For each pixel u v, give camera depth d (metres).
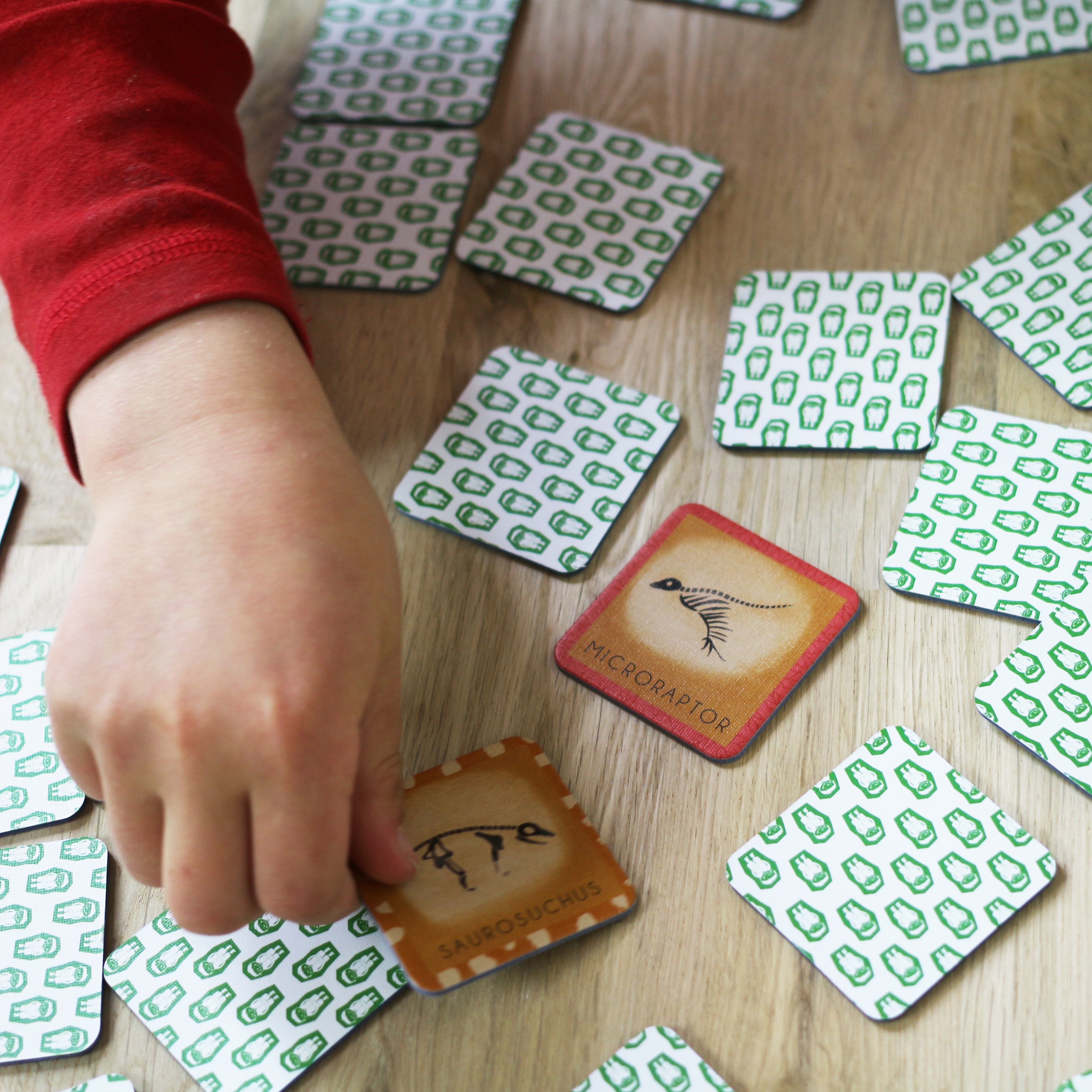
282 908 0.47
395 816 0.49
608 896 0.50
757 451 0.57
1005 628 0.53
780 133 0.63
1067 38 0.65
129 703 0.46
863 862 0.50
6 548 0.57
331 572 0.48
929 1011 0.49
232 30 0.58
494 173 0.63
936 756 0.51
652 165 0.63
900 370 0.57
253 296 0.51
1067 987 0.49
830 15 0.67
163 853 0.47
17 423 0.59
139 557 0.48
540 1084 0.49
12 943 0.50
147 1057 0.49
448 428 0.57
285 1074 0.49
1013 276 0.59
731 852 0.51
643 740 0.52
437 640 0.54
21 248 0.52
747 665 0.53
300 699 0.46
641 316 0.60
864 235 0.61
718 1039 0.49
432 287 0.61
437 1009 0.49
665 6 0.67
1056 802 0.51
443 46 0.67
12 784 0.53
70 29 0.54
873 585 0.54
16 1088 0.49
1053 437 0.56
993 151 0.62
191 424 0.49
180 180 0.53
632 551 0.55
